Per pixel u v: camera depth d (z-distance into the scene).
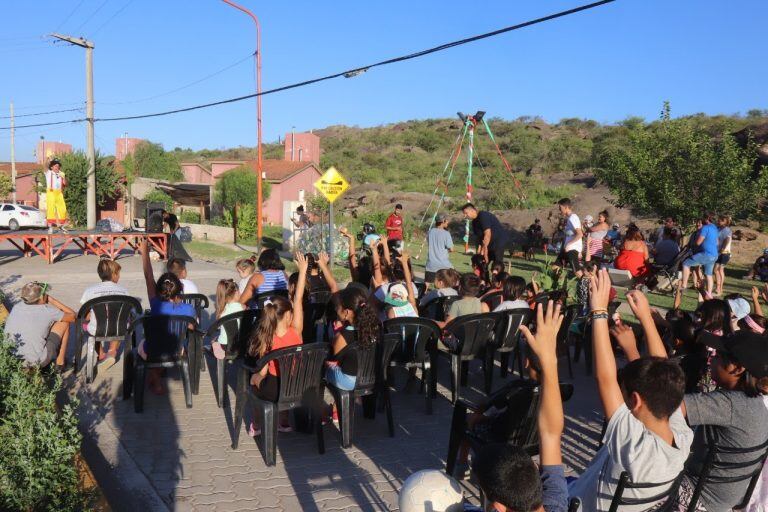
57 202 18.28
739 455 3.01
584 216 29.14
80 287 13.59
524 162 56.66
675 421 2.74
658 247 14.27
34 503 3.38
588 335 7.75
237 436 5.38
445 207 39.16
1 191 43.47
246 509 4.34
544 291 8.09
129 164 40.91
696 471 3.17
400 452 5.39
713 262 12.96
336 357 5.50
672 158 18.92
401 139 79.12
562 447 5.62
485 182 50.28
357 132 94.81
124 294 7.29
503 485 2.18
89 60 24.86
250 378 5.43
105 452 5.18
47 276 14.77
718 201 18.02
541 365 2.60
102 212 40.81
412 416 6.32
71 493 3.58
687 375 4.61
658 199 19.09
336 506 4.43
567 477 3.35
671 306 12.05
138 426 5.82
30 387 4.23
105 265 7.36
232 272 16.48
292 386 5.14
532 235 23.03
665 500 2.64
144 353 6.15
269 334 5.28
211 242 26.55
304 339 7.48
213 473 4.89
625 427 2.56
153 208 19.42
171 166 56.75
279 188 42.09
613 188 20.36
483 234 11.02
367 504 4.47
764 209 24.58
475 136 71.31
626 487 2.55
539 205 36.78
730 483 3.05
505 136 71.81
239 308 6.79
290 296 7.24
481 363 8.38
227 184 35.34
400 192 44.84
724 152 18.42
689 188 18.50
